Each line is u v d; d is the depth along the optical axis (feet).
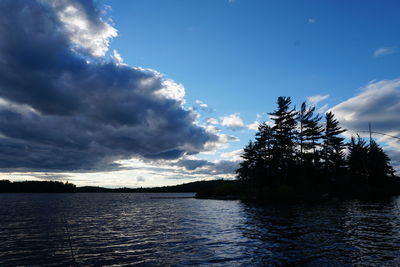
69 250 32.94
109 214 86.48
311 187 153.07
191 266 25.48
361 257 27.37
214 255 29.43
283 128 179.93
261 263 25.94
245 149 195.42
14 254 31.12
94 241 38.78
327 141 187.52
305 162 173.27
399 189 189.88
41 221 66.08
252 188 173.06
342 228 45.80
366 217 60.90
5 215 82.33
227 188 194.08
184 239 39.50
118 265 26.30
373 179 180.65
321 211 77.41
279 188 143.64
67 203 167.02
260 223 54.54
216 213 80.84
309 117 183.73
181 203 152.66
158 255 29.94
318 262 25.86
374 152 184.75
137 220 67.26
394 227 46.47
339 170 182.29
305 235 39.96
